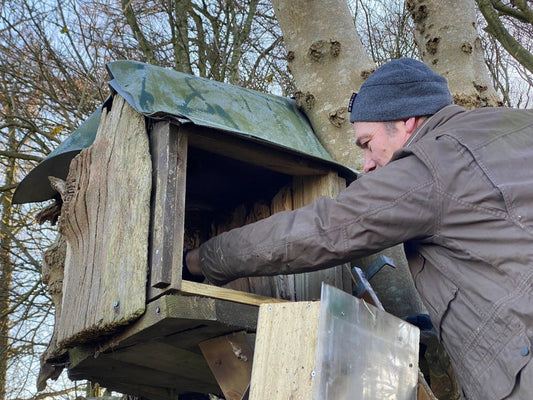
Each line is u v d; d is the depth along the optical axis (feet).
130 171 6.48
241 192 8.71
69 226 7.41
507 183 4.46
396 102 5.53
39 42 22.03
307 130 8.23
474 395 4.42
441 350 7.63
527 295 4.19
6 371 21.89
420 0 10.44
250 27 22.00
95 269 6.67
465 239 4.58
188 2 22.29
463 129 4.87
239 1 22.84
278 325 4.44
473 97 9.61
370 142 5.69
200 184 8.52
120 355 7.13
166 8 22.39
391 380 4.76
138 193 6.23
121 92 6.82
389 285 8.27
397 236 4.82
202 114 6.79
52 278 8.69
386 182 4.86
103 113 7.58
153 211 6.07
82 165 7.47
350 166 8.43
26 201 9.41
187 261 6.22
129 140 6.67
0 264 20.90
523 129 4.80
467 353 4.47
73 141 8.40
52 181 7.98
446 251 4.74
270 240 5.28
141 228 6.02
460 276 4.60
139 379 8.62
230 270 5.70
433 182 4.72
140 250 5.94
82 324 6.56
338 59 9.14
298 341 4.27
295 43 9.49
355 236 4.92
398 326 5.03
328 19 9.43
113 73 7.16
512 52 10.40
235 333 6.33
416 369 5.10
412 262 5.08
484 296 4.41
